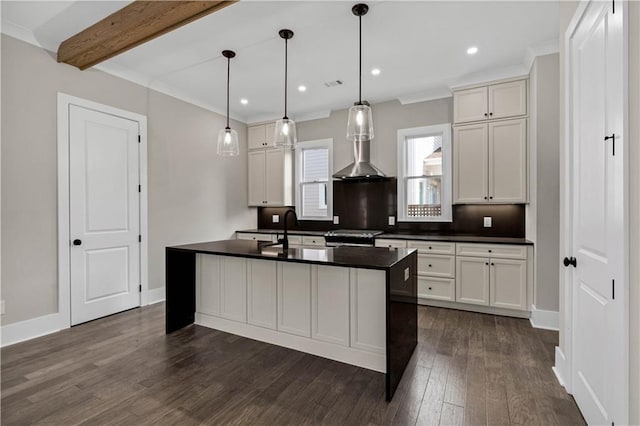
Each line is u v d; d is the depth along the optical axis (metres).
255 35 2.81
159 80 3.82
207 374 2.21
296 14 2.50
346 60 3.28
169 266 2.95
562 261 2.07
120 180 3.52
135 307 3.68
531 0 2.34
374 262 2.11
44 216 2.89
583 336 1.75
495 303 3.39
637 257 1.20
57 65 2.98
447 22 2.62
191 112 4.38
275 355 2.49
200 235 4.52
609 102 1.41
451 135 4.07
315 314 2.49
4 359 2.42
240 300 2.87
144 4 2.32
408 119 4.34
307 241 4.55
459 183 3.76
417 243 3.79
